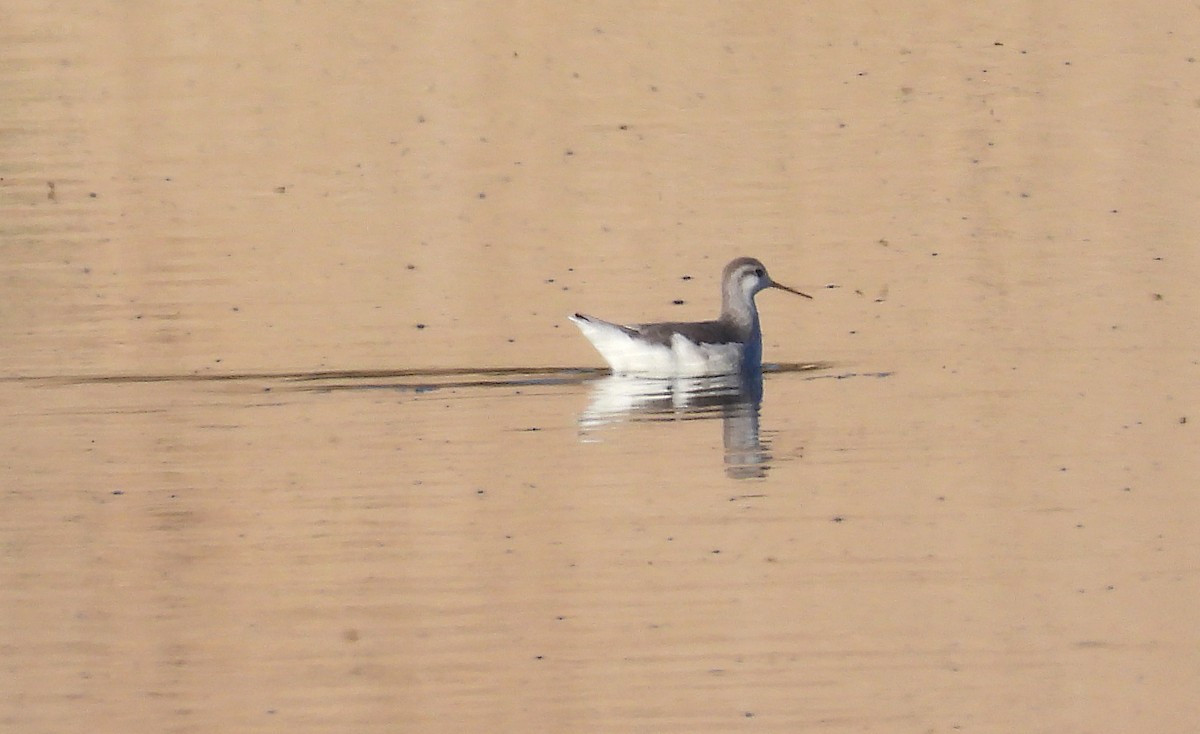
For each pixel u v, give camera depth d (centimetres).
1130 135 2692
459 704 1189
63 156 2736
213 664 1262
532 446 1666
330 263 2309
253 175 2655
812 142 2697
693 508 1502
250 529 1478
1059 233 2352
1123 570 1367
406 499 1534
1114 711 1166
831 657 1245
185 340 2027
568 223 2433
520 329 2058
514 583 1366
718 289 2184
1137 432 1670
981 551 1406
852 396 1808
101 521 1497
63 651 1285
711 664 1233
